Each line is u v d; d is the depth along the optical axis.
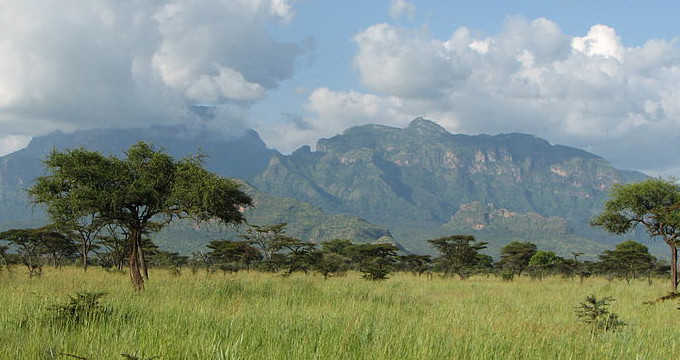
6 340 7.76
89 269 38.69
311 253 54.03
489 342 8.52
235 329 8.88
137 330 8.66
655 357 8.45
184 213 21.48
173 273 30.62
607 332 10.73
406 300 17.42
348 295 17.73
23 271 28.25
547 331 9.94
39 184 19.09
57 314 9.64
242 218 22.66
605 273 54.59
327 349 7.64
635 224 31.61
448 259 58.84
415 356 7.48
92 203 18.77
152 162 19.67
